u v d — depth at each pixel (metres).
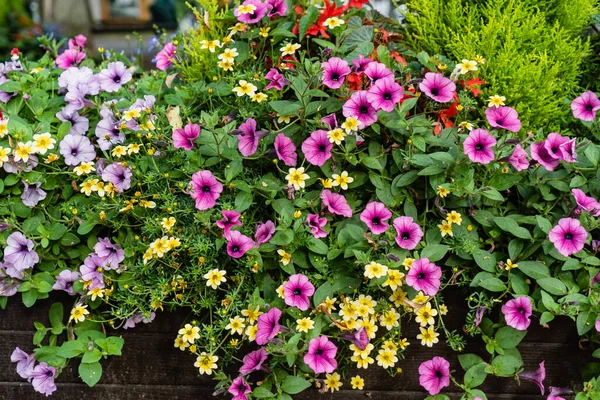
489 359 2.03
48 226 2.10
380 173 2.09
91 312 2.11
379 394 2.08
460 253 1.96
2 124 2.10
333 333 1.95
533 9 2.57
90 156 2.12
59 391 2.16
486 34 2.35
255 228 2.05
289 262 1.98
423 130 2.04
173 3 8.95
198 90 2.28
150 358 2.11
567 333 2.01
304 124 2.10
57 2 7.68
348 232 1.98
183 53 2.62
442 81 2.07
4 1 5.99
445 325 2.03
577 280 1.94
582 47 2.51
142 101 2.20
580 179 1.99
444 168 1.97
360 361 1.93
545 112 2.31
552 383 2.05
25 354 2.09
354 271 1.99
